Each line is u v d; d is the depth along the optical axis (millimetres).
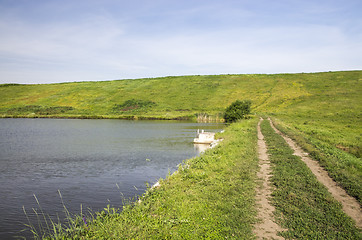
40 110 87438
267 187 10539
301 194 9523
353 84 95125
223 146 19047
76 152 26578
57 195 13984
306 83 103625
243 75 130625
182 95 104938
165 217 7285
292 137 25828
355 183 10734
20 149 28141
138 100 100312
